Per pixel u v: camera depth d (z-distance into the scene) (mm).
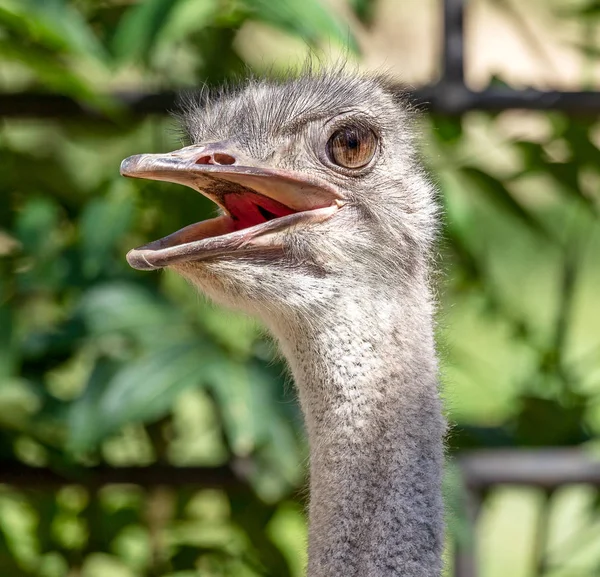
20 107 6156
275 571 6461
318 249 4633
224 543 6574
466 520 6047
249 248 4562
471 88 6391
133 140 6637
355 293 4668
